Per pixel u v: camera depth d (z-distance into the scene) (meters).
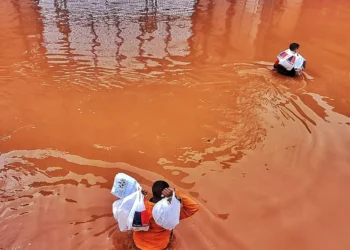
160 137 5.48
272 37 10.25
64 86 6.89
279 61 7.61
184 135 5.55
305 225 4.01
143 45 9.20
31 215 3.97
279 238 3.83
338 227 4.00
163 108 6.29
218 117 6.07
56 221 3.91
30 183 4.43
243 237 3.81
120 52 8.68
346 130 5.82
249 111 6.27
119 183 3.49
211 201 4.27
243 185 4.55
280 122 5.98
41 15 11.53
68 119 5.85
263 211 4.17
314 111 6.36
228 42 9.69
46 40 9.31
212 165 4.90
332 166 4.96
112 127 5.68
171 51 8.88
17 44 8.95
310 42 9.97
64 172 4.64
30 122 5.72
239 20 11.72
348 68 8.34
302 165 4.96
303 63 7.49
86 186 4.42
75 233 3.76
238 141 5.44
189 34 10.21
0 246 3.59
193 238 3.76
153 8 12.91
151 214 3.29
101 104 6.34
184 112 6.18
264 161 5.02
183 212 3.48
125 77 7.37
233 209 4.17
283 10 13.12
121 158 4.97
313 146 5.37
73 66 7.78
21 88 6.76
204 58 8.55
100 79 7.23
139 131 5.61
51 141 5.27
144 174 4.66
